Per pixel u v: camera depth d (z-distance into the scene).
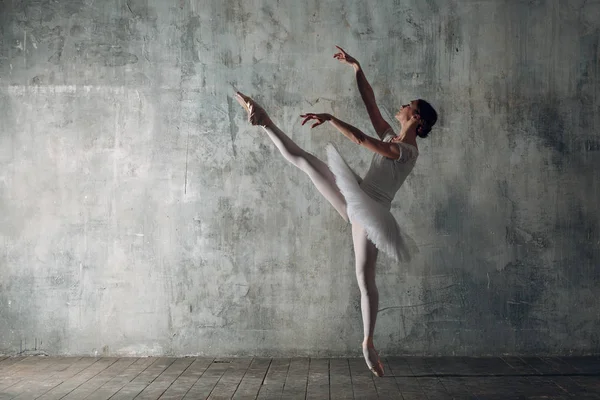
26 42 5.50
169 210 5.45
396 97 5.44
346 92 5.44
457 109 5.44
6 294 5.44
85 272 5.44
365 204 3.98
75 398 4.12
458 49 5.45
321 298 5.40
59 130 5.47
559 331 5.40
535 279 5.41
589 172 5.43
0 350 5.43
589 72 5.44
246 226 5.44
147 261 5.44
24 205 5.46
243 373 4.82
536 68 5.44
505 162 5.43
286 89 5.46
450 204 5.43
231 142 5.46
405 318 5.40
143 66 5.47
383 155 4.14
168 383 4.52
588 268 5.42
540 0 5.46
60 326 5.43
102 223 5.46
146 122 5.47
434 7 5.46
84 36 5.49
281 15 5.46
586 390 4.32
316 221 5.42
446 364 5.10
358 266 4.18
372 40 5.45
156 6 5.49
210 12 5.48
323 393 4.27
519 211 5.43
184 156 5.46
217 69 5.47
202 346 5.42
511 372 4.83
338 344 5.40
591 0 5.44
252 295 5.42
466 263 5.42
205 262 5.44
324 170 4.29
